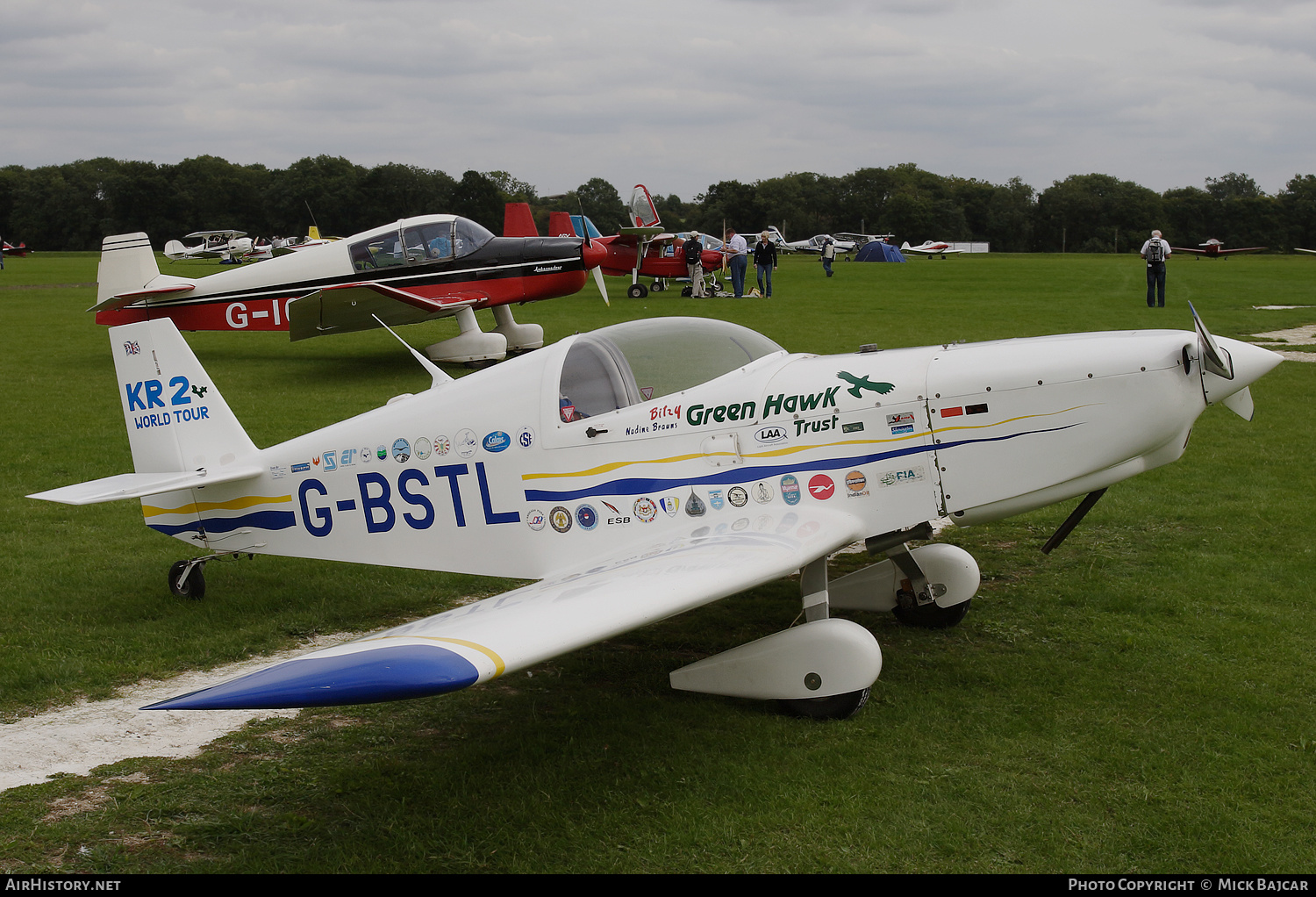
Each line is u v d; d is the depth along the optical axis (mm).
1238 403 4758
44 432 9781
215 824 3303
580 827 3289
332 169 117312
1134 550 6277
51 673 4523
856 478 4461
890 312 21188
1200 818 3285
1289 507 7074
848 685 3953
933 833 3213
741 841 3193
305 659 2854
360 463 5008
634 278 25438
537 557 4770
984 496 4441
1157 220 121062
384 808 3416
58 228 110375
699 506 4520
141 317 14844
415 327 19562
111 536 6656
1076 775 3570
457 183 113375
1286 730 3889
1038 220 125688
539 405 4688
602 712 4172
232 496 5281
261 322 14734
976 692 4301
